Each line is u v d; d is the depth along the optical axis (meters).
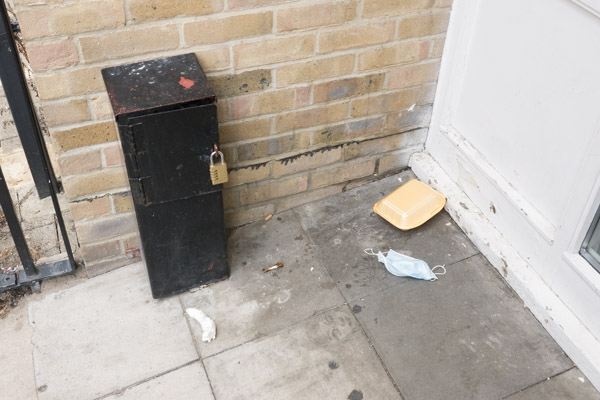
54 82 1.96
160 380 2.10
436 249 2.57
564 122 2.03
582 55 1.89
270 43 2.19
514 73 2.22
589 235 2.04
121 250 2.49
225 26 2.09
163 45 2.05
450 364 2.13
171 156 1.96
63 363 2.15
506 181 2.41
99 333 2.25
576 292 2.11
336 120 2.56
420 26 2.41
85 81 2.00
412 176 2.92
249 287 2.42
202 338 2.22
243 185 2.58
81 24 1.89
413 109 2.71
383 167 2.89
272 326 2.27
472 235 2.57
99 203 2.30
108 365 2.15
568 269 2.12
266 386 2.08
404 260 2.47
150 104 1.83
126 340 2.23
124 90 1.90
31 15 1.81
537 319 2.27
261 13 2.11
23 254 2.32
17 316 2.32
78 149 2.13
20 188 2.94
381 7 2.28
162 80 1.96
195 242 2.25
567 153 2.04
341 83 2.44
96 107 2.07
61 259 2.53
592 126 1.90
